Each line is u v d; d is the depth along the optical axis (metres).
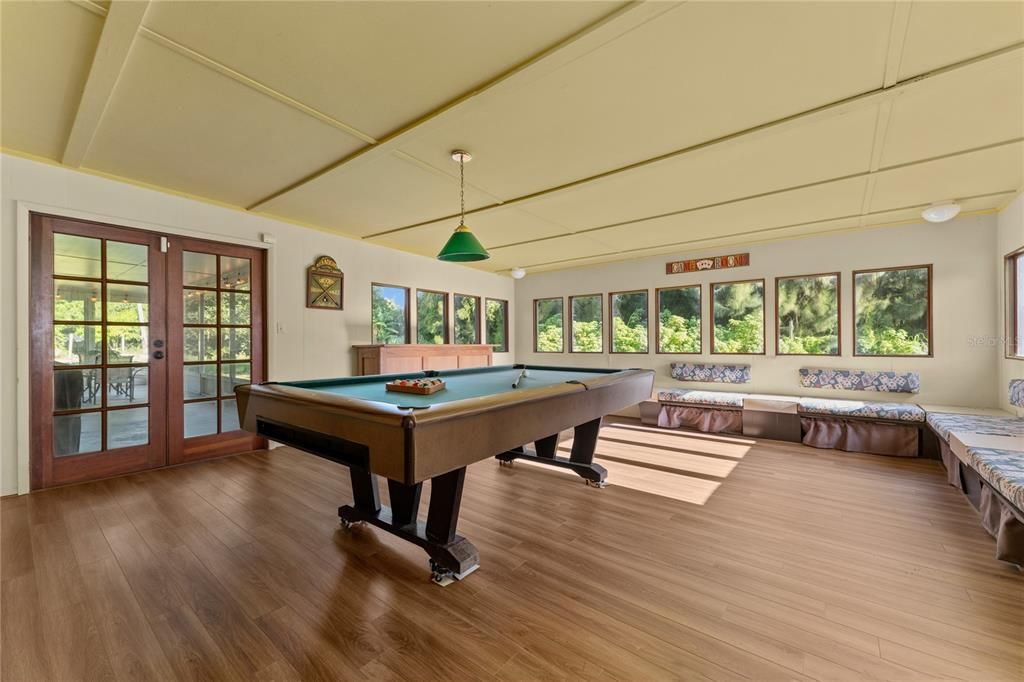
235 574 2.14
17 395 3.10
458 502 2.18
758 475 3.72
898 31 1.84
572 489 3.39
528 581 2.09
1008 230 4.06
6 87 2.29
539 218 4.59
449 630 1.73
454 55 2.04
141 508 2.94
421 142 2.87
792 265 5.45
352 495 3.25
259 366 4.44
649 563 2.25
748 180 3.52
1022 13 1.72
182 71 2.14
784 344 5.54
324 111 2.53
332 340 5.05
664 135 2.78
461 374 4.12
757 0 1.67
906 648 1.61
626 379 3.29
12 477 3.10
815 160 3.14
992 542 2.46
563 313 7.55
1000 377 4.30
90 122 2.61
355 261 5.35
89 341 3.43
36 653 1.58
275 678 1.48
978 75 2.13
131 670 1.51
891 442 4.32
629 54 2.00
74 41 1.94
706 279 6.08
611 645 1.64
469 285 7.16
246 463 4.00
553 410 2.42
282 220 4.58
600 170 3.33
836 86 2.25
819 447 4.64
